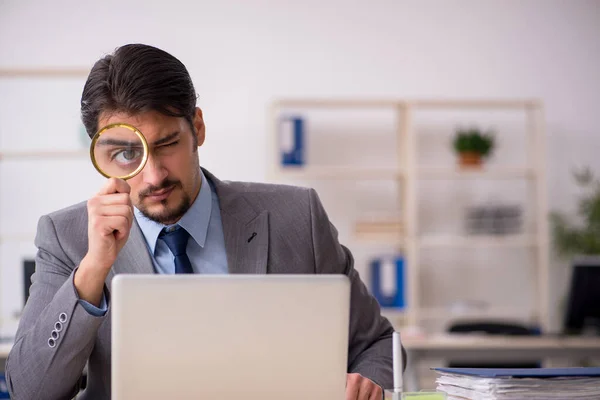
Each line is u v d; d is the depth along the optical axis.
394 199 5.84
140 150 1.55
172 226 1.79
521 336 4.70
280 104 5.45
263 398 1.29
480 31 5.93
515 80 5.95
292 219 1.91
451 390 1.51
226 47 5.70
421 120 5.91
